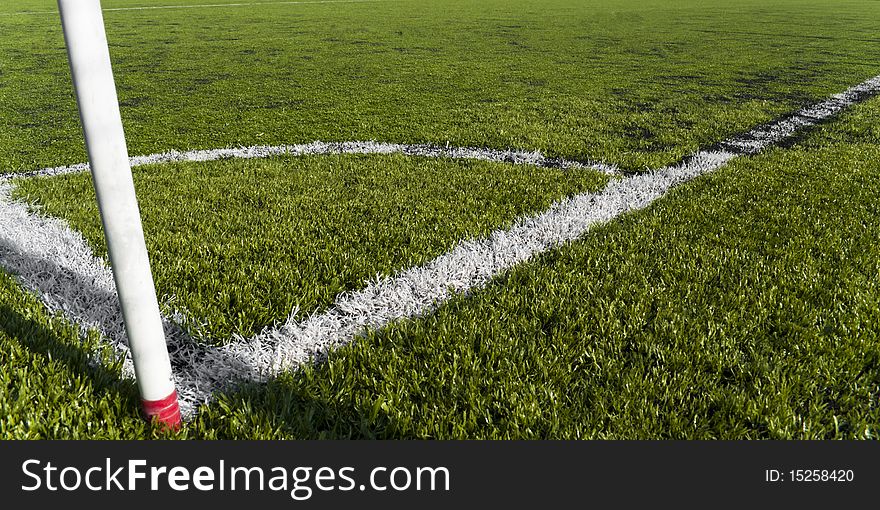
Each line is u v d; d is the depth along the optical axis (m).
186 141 7.82
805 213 4.51
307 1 32.81
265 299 3.28
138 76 12.74
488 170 6.05
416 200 5.05
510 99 10.17
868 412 2.41
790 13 26.05
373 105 9.83
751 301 3.18
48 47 17.00
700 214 4.55
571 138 7.49
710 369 2.68
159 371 2.16
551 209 4.93
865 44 16.84
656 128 8.04
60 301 3.36
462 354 2.77
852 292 3.25
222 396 2.52
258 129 8.38
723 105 9.48
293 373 2.71
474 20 23.67
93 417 2.35
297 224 4.43
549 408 2.43
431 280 3.58
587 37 18.83
